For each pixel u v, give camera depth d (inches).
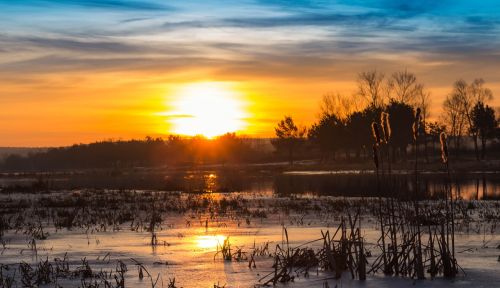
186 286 351.6
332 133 3796.8
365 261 371.2
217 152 5698.8
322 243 529.0
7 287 358.6
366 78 3348.9
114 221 781.3
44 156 6525.6
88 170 5167.3
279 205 1069.8
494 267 391.5
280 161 4744.1
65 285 359.9
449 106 3425.2
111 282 365.4
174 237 610.2
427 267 393.1
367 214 839.1
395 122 3149.6
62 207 1085.8
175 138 6003.9
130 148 5944.9
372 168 3016.7
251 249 502.3
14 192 1577.3
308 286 343.6
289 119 4192.9
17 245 561.6
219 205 1088.8
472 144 4232.3
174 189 1729.8
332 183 1964.8
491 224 688.4
